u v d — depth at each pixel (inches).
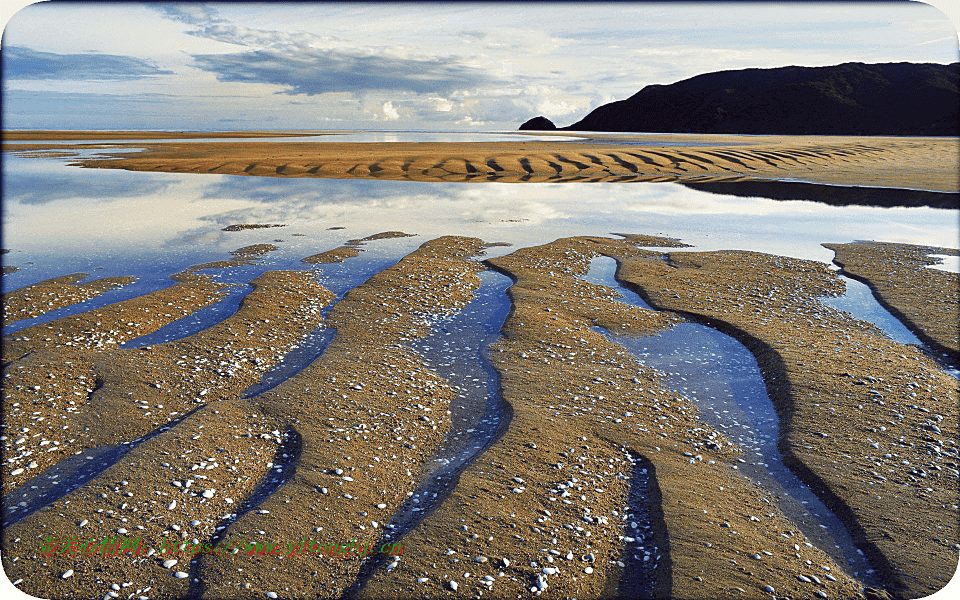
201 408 511.8
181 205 1638.8
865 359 636.7
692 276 973.2
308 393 547.5
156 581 319.3
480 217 1519.4
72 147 3786.9
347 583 322.7
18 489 401.7
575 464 445.1
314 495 396.8
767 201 1827.0
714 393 585.0
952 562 343.0
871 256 1098.7
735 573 331.3
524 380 593.3
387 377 593.0
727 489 420.8
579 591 323.0
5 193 1815.9
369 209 1621.6
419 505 397.7
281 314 766.5
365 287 886.4
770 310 810.8
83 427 480.1
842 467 441.4
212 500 390.9
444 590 317.1
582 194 1961.1
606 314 798.5
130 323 716.7
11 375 552.7
